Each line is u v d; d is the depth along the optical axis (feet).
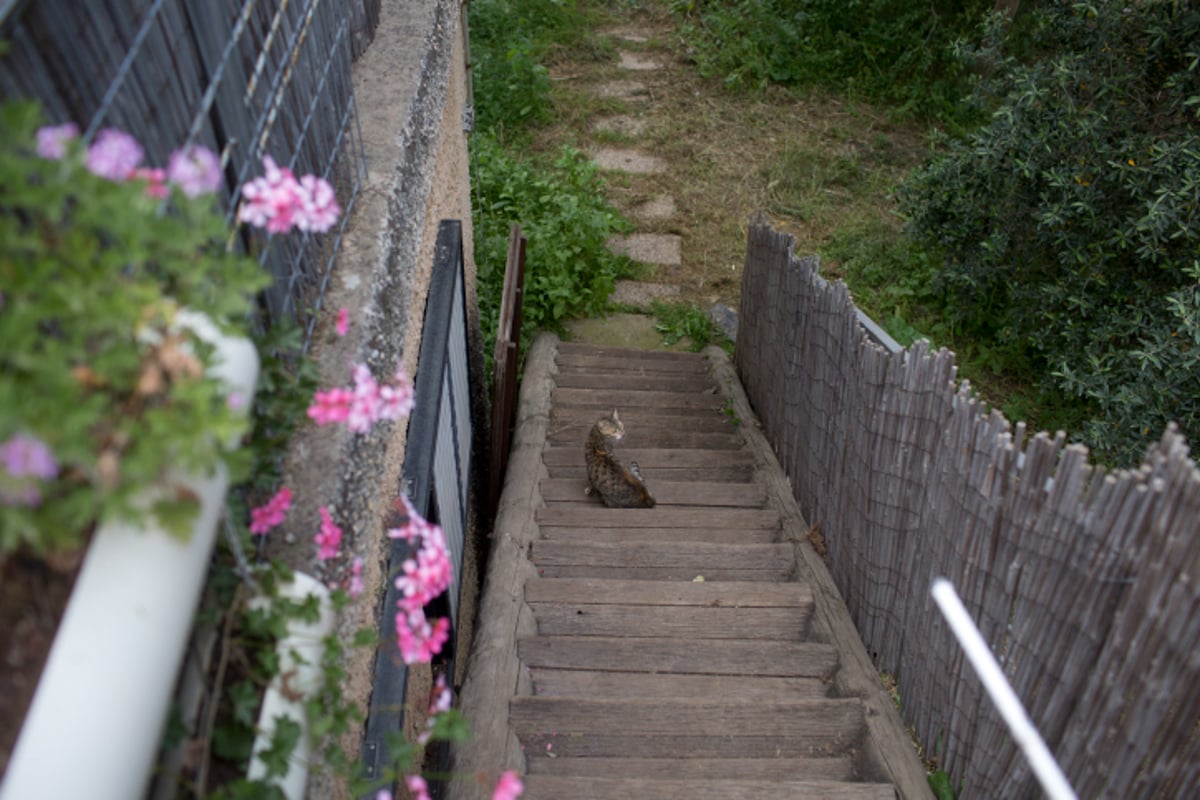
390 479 8.41
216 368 4.19
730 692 10.89
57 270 3.49
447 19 13.87
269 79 6.58
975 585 8.87
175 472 3.66
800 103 33.63
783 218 28.76
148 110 4.97
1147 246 17.74
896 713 10.29
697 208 28.94
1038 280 22.20
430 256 11.71
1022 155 20.39
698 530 14.65
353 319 7.01
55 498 3.43
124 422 3.34
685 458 17.35
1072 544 7.40
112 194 3.49
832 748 10.16
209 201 3.82
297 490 5.81
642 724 10.13
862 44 34.50
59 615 3.52
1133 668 6.95
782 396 16.80
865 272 26.22
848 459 12.29
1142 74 18.74
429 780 10.83
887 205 29.17
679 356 22.79
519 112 31.60
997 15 23.17
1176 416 17.28
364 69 10.94
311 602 4.88
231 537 4.50
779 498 15.49
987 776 8.91
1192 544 6.27
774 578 13.44
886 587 11.19
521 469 16.12
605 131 31.55
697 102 33.40
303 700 4.89
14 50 3.92
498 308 23.06
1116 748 7.27
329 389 6.31
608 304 25.52
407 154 9.53
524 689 10.67
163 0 5.20
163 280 4.09
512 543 13.44
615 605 12.23
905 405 10.14
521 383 20.47
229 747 4.48
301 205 4.69
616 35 36.94
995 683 5.77
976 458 8.65
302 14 7.41
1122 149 18.61
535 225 25.57
